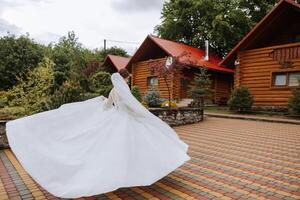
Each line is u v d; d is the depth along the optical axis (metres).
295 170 3.90
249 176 3.61
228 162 4.31
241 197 2.92
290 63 12.18
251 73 13.68
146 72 18.66
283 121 9.69
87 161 2.66
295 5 11.62
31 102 9.54
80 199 2.90
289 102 11.02
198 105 14.09
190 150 5.18
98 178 2.50
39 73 10.02
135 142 2.89
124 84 3.17
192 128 8.24
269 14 12.35
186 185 3.27
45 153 2.73
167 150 3.10
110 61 21.84
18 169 3.94
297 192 3.06
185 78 16.34
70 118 3.11
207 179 3.48
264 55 13.17
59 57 13.77
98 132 2.93
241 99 12.54
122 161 2.67
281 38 13.62
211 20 22.92
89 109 3.27
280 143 5.91
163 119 8.34
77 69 13.72
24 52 12.20
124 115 3.05
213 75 18.11
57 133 2.95
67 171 2.58
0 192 3.11
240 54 14.09
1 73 11.52
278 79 12.84
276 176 3.62
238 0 23.42
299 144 5.81
